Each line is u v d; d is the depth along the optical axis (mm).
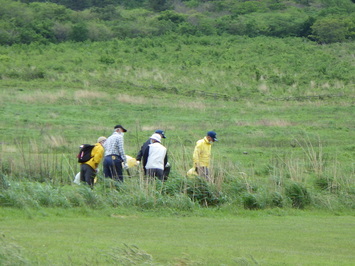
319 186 50594
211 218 39344
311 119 105938
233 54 191500
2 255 23609
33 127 90312
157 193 42469
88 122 97375
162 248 28406
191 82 147625
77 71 151875
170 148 64125
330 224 38281
